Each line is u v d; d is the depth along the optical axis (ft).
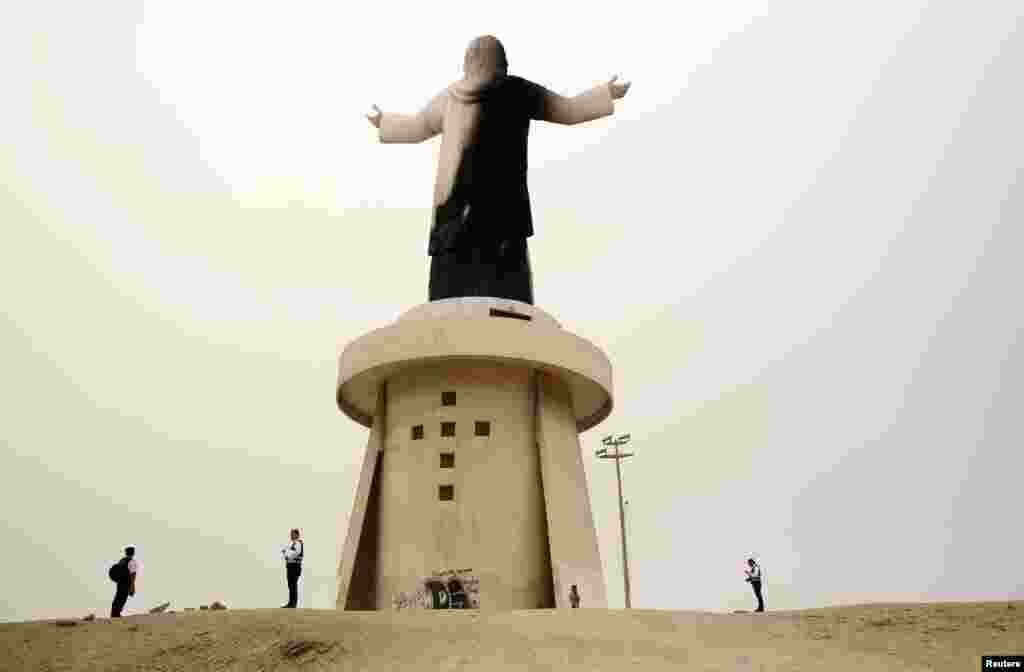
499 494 106.01
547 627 60.34
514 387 112.06
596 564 112.37
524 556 104.78
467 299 115.03
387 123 132.77
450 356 107.76
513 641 55.57
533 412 112.47
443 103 127.03
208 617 65.36
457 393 109.91
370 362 112.16
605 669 49.85
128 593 73.51
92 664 56.59
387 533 107.76
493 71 123.85
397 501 108.06
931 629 63.16
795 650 57.00
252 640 58.29
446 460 107.24
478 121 121.90
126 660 56.85
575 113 122.52
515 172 121.90
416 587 101.91
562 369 112.37
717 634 60.80
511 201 120.57
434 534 103.71
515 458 108.58
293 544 81.46
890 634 62.34
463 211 119.85
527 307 116.88
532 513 107.34
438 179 123.54
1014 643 59.26
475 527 103.86
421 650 54.08
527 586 103.60
